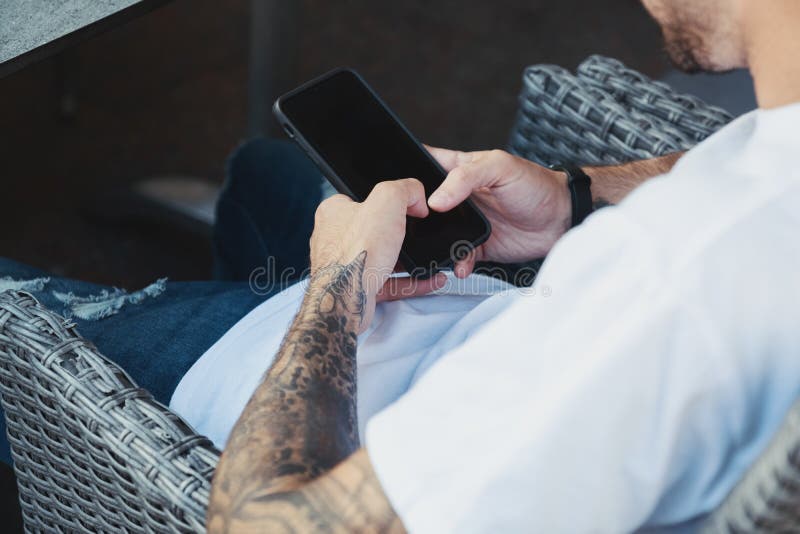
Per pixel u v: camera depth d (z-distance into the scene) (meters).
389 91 2.51
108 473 0.84
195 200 2.12
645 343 0.57
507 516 0.59
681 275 0.57
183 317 1.04
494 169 1.00
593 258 0.60
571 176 1.07
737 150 0.65
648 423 0.58
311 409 0.72
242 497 0.67
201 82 2.51
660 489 0.60
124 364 0.99
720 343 0.57
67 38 1.04
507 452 0.58
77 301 1.09
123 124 2.37
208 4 2.77
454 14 2.80
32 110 2.37
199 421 0.91
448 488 0.60
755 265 0.57
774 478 0.55
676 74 2.46
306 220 1.37
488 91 2.56
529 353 0.60
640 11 2.87
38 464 0.97
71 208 2.16
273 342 0.93
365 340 0.89
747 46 0.66
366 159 1.02
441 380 0.62
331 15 2.74
